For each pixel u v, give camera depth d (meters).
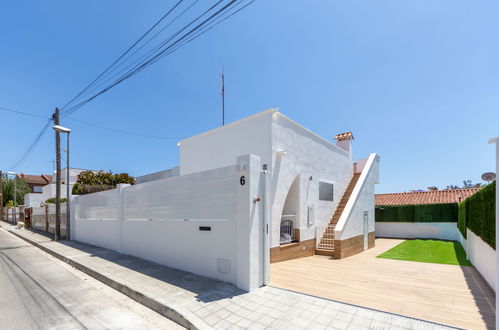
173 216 6.59
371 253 10.66
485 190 5.29
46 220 17.20
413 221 16.19
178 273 5.93
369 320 3.51
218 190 5.44
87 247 10.27
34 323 3.72
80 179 20.02
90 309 4.31
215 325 3.43
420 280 5.95
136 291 4.79
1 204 33.44
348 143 13.88
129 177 21.11
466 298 4.64
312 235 9.75
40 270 7.27
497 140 2.91
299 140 9.23
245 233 4.77
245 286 4.71
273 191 7.69
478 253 6.93
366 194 12.29
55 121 13.88
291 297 4.40
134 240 8.15
